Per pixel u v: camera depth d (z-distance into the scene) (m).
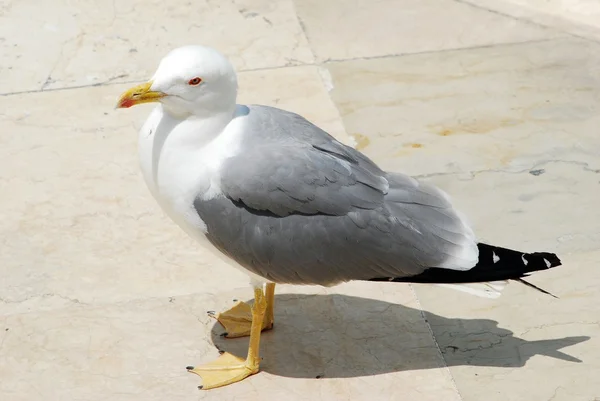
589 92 11.15
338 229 7.04
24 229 9.04
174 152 7.02
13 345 7.82
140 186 9.63
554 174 9.93
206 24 12.22
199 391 7.46
